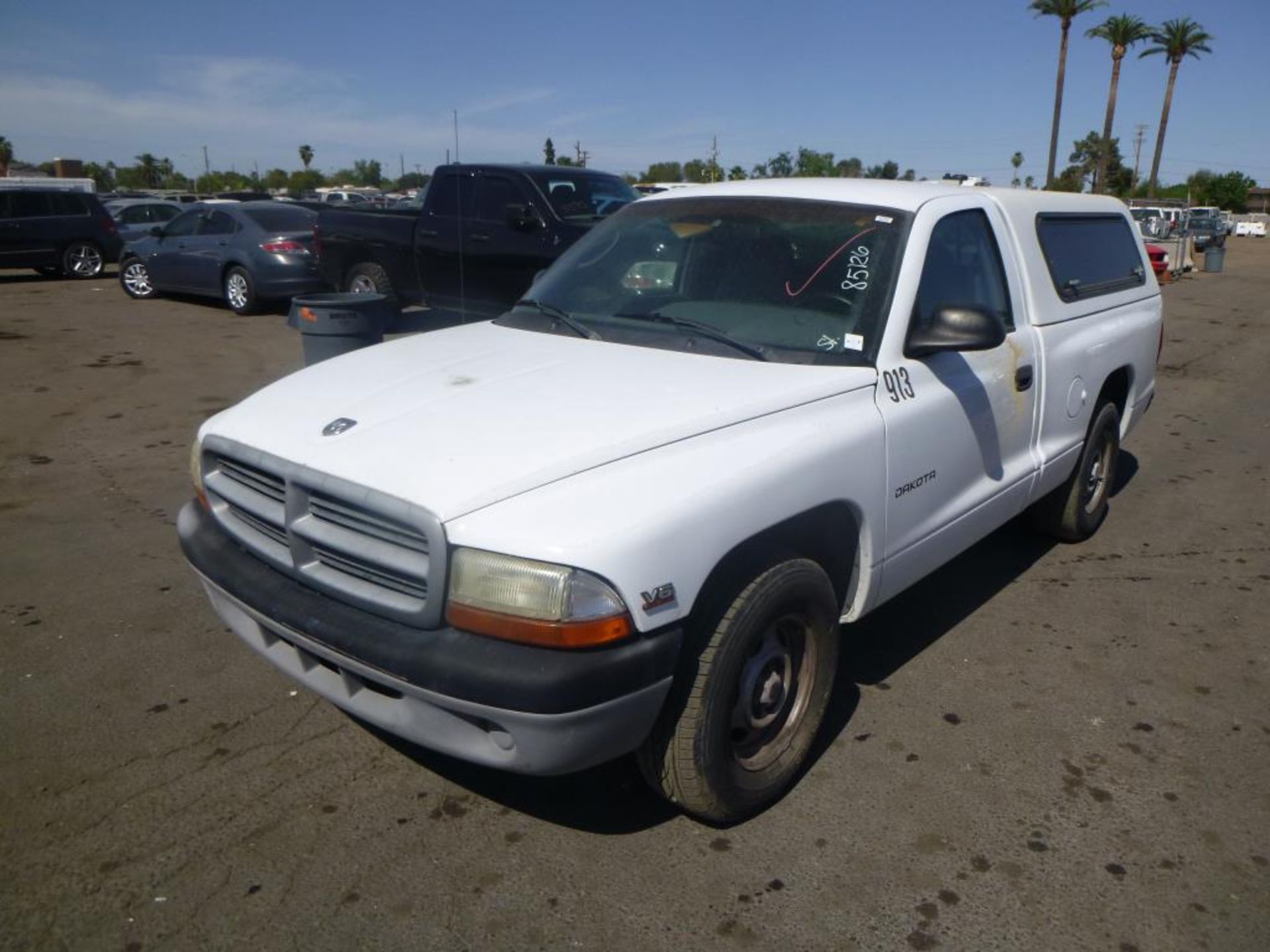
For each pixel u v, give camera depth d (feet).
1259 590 16.47
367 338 22.52
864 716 12.40
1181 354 40.98
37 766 11.00
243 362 34.47
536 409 9.71
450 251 35.06
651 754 9.52
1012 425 13.79
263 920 8.88
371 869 9.55
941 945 8.73
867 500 10.75
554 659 8.11
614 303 12.77
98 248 62.85
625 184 36.11
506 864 9.65
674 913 9.06
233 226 46.11
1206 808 10.65
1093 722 12.33
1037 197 15.62
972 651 14.12
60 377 31.42
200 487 11.08
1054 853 9.91
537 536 8.16
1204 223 133.18
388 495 8.65
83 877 9.36
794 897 9.27
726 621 9.30
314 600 9.34
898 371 11.39
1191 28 170.09
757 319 11.78
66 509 19.25
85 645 13.73
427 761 11.28
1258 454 25.30
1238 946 8.75
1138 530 19.35
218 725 11.89
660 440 9.21
